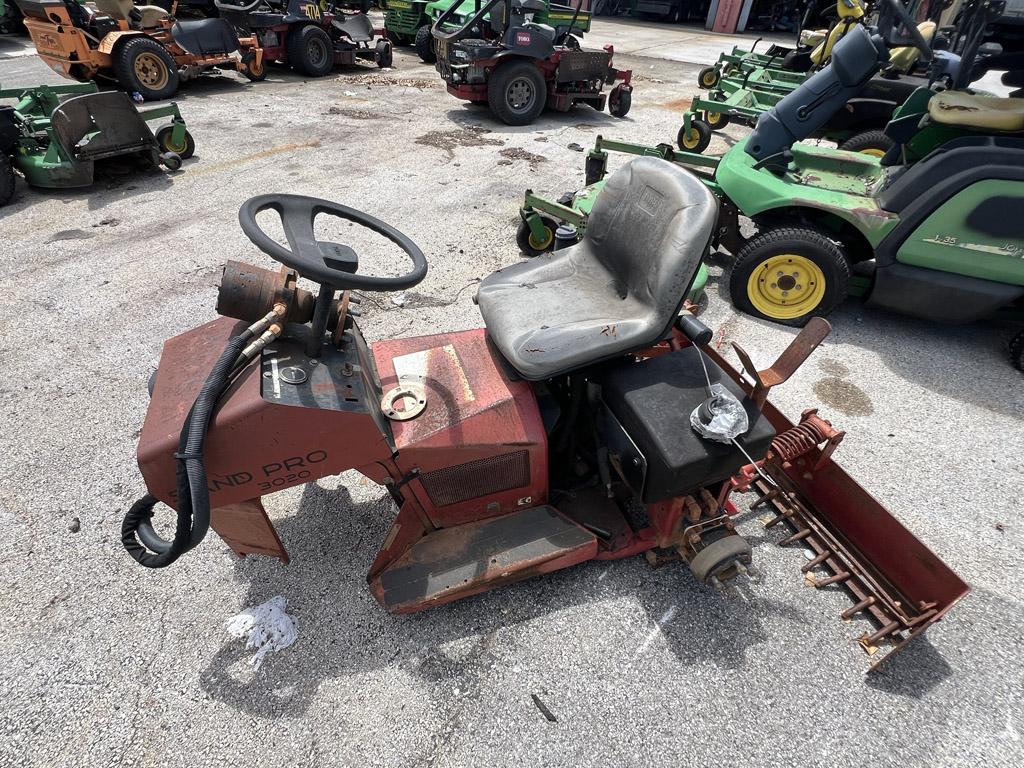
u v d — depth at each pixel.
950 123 3.40
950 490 2.69
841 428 3.03
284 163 6.30
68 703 1.87
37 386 3.13
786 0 20.12
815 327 1.81
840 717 1.87
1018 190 3.04
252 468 1.72
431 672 1.97
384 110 8.51
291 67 10.27
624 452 1.99
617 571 2.30
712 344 3.65
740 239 4.38
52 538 2.37
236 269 1.61
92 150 5.28
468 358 2.19
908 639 1.92
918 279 3.44
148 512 1.75
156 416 1.67
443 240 4.75
